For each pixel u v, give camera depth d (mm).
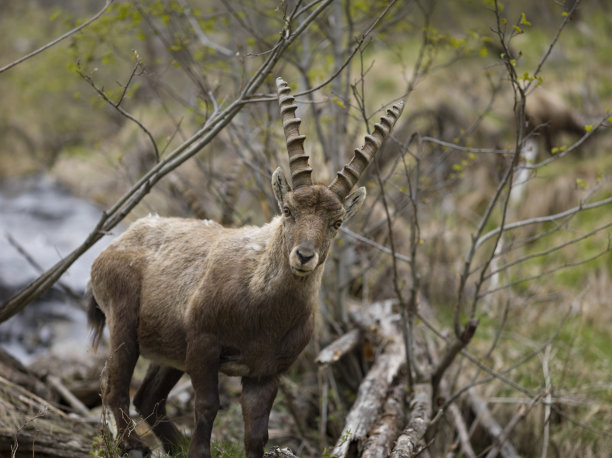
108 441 6918
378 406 9211
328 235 6480
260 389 7117
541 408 10859
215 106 8719
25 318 16203
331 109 11586
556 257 16328
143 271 7656
